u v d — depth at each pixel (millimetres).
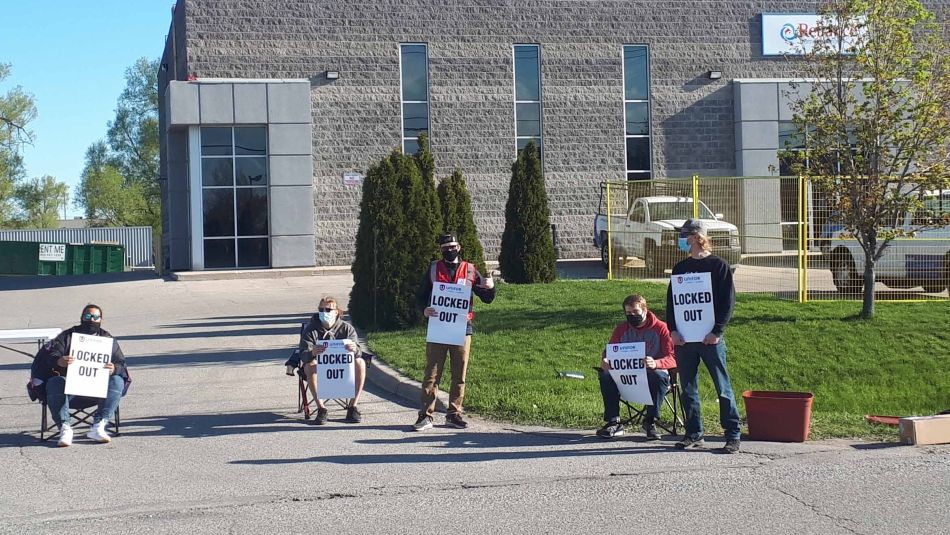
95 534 6711
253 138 30922
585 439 9836
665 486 7859
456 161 32344
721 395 9172
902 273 17719
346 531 6711
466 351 10391
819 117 15234
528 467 8609
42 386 9766
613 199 27500
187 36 30547
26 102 59281
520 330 15445
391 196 16781
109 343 9766
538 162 21516
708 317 9055
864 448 9359
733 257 22234
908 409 13289
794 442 9617
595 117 33219
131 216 82250
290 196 30734
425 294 10508
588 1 33125
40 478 8367
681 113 33688
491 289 10438
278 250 30641
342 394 10633
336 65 31500
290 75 31203
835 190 15359
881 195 15062
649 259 22906
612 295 18734
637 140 33625
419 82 32188
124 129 74062
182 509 7320
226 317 20766
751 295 18578
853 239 17359
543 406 11141
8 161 60688
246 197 30875
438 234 17328
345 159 31609
